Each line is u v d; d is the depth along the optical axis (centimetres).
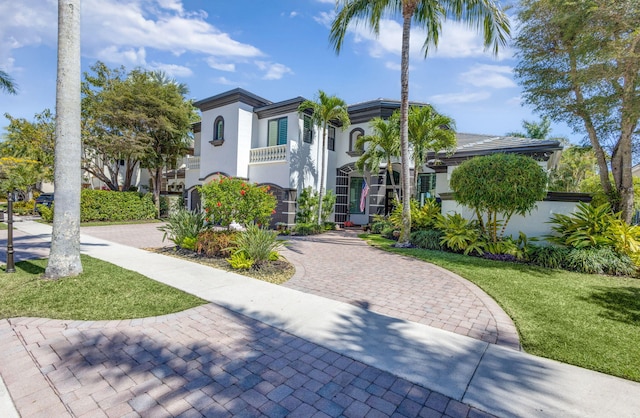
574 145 1480
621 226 947
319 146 2094
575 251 921
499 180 989
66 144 688
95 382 327
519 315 548
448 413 292
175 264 873
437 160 1667
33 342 409
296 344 423
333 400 308
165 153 2505
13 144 2584
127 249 1101
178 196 2772
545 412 295
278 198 1938
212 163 2158
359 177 2308
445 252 1141
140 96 2092
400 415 288
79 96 708
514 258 1003
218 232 1084
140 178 3572
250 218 1051
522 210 1002
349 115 2095
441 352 408
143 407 290
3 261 866
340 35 1335
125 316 498
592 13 947
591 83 1017
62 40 675
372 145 1645
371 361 382
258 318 509
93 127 2148
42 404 293
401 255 1108
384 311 564
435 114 1503
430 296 652
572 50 1109
